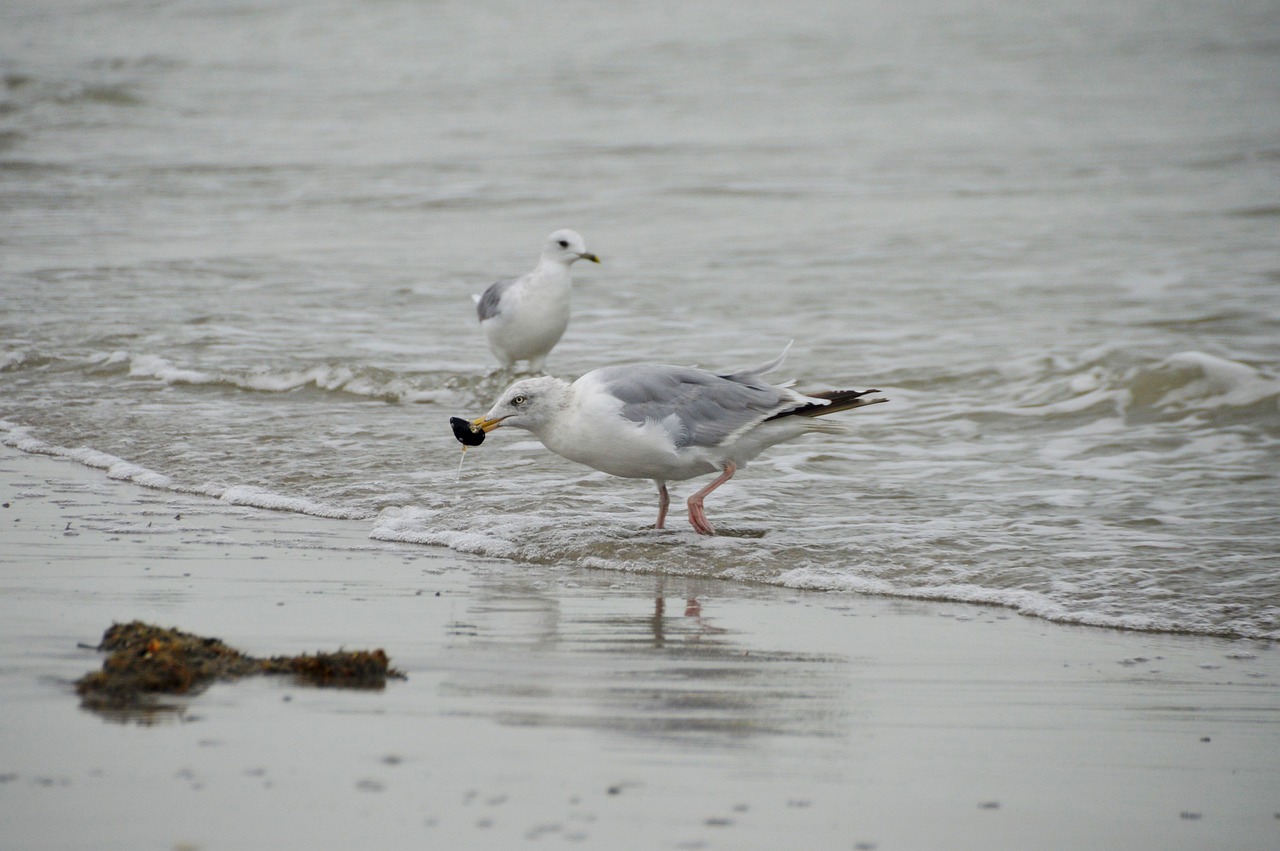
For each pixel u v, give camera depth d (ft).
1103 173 119.85
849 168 124.36
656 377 34.94
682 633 27.40
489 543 35.12
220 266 83.15
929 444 46.91
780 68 183.52
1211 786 19.74
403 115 157.99
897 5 236.02
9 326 65.31
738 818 17.69
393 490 40.42
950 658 26.11
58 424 48.75
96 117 155.22
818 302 71.82
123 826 16.67
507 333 56.34
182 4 244.01
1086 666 25.84
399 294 75.56
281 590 29.60
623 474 35.55
